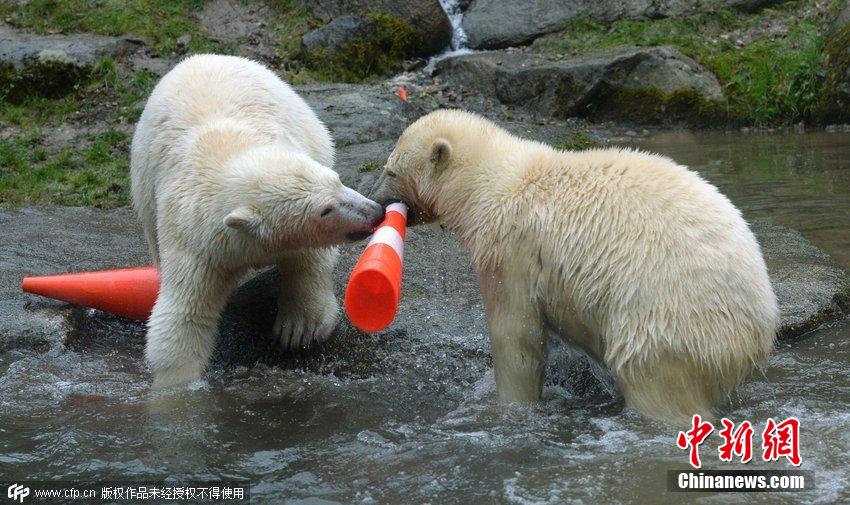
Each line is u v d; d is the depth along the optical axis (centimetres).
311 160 1012
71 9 2523
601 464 778
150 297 1190
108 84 2270
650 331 813
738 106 2369
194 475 805
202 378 1032
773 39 2522
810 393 915
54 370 1067
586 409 920
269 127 1109
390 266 859
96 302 1186
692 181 862
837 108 2317
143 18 2520
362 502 745
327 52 2520
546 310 903
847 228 1416
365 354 1080
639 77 2397
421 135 992
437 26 2691
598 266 846
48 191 1788
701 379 813
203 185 996
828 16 2527
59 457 846
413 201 1020
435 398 982
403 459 818
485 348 1053
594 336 881
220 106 1105
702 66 2452
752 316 815
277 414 946
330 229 986
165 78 1177
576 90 2402
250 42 2569
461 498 739
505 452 815
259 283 1259
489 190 930
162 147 1086
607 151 917
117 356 1123
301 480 789
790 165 1867
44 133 2117
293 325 1108
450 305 1153
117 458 842
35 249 1395
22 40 2366
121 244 1433
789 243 1326
